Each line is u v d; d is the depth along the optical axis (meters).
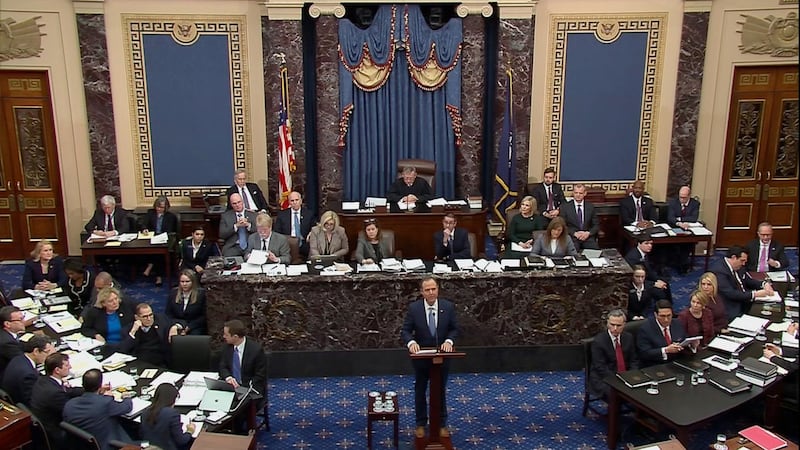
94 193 10.05
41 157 9.90
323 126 9.87
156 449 4.67
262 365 6.19
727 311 7.43
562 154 10.36
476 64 9.81
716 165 10.38
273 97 9.75
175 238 9.41
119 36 9.56
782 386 6.14
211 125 10.01
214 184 10.21
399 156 10.17
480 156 10.16
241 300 7.21
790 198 10.52
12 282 9.49
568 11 9.85
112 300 6.81
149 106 9.84
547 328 7.37
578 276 7.20
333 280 7.09
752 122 10.27
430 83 9.88
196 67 9.79
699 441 6.19
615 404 6.01
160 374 6.10
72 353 6.37
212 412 5.51
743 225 10.62
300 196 9.38
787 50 9.91
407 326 6.25
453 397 6.98
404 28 9.65
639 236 9.35
